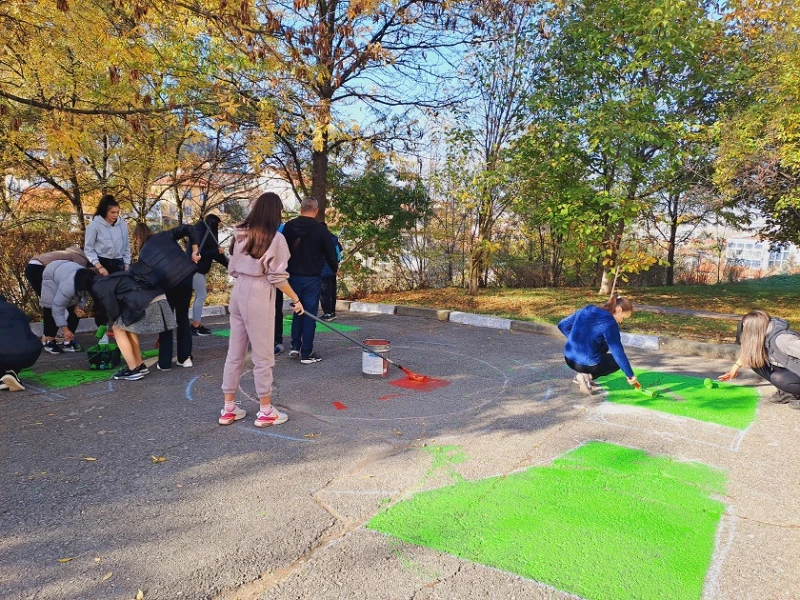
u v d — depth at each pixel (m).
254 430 4.23
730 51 9.99
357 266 12.56
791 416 4.77
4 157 7.88
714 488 3.39
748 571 2.53
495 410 4.83
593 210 10.09
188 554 2.59
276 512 2.99
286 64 7.11
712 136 9.25
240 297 4.11
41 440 3.94
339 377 5.79
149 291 5.38
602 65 9.55
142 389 5.24
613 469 3.64
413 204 12.65
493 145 10.76
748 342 5.21
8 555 2.54
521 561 2.57
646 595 2.35
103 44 6.31
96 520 2.87
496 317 9.18
